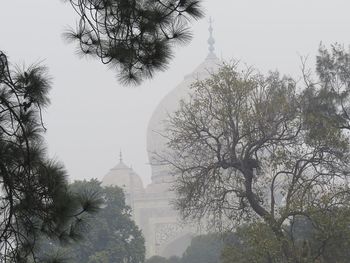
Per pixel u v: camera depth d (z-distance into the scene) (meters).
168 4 25.45
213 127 79.94
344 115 86.06
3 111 24.95
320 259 70.62
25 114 24.98
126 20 25.89
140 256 167.25
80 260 150.62
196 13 25.17
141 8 25.64
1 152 24.42
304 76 83.38
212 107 79.69
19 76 24.94
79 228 24.62
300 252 68.56
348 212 67.00
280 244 67.25
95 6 25.92
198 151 82.38
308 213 68.38
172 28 25.62
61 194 24.39
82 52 26.27
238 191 78.25
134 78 26.20
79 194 24.66
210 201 80.31
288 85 81.94
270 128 77.44
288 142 79.06
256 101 78.38
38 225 24.77
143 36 25.80
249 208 82.31
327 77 88.81
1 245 24.73
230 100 78.56
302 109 80.88
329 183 75.06
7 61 24.97
